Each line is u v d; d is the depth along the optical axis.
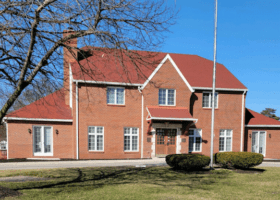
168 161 15.78
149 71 23.56
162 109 22.20
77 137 21.11
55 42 8.22
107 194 9.38
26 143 20.67
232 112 25.17
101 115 21.69
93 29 7.66
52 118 21.02
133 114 22.30
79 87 21.05
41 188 10.25
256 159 14.94
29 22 7.73
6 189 9.48
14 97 7.98
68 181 11.82
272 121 26.92
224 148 24.95
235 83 26.00
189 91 23.20
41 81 9.26
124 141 22.31
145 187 10.62
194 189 10.41
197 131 24.23
